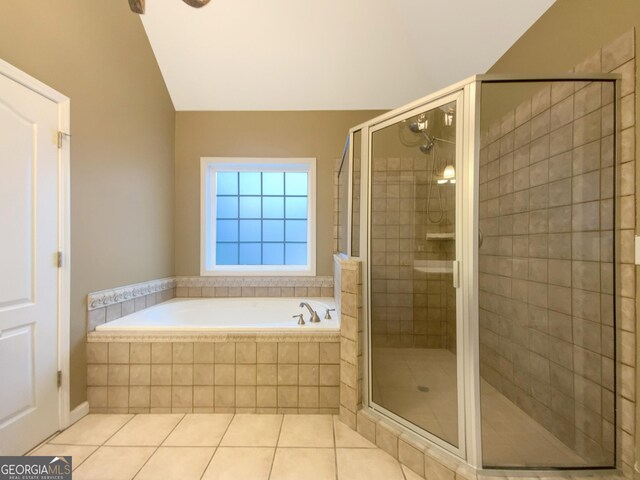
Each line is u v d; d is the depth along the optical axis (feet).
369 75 8.20
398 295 5.57
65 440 4.77
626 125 3.66
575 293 4.22
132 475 4.10
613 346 3.84
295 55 7.84
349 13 7.06
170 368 5.61
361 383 5.17
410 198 5.67
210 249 9.36
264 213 9.78
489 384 4.68
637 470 3.65
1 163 4.05
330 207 9.11
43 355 4.68
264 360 5.63
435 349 5.21
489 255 4.77
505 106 4.45
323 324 6.01
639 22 3.47
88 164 5.54
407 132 5.34
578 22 4.23
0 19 4.00
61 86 4.95
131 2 3.92
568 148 4.22
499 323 4.94
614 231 3.81
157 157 7.97
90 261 5.62
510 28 5.46
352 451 4.60
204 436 4.93
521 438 4.35
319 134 9.07
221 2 6.88
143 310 7.18
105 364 5.57
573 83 4.13
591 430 4.03
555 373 4.44
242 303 8.61
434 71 7.65
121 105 6.48
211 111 8.98
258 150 9.04
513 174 4.74
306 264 9.80
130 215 6.84
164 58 7.86
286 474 4.14
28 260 4.43
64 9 4.99
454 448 4.06
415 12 6.56
